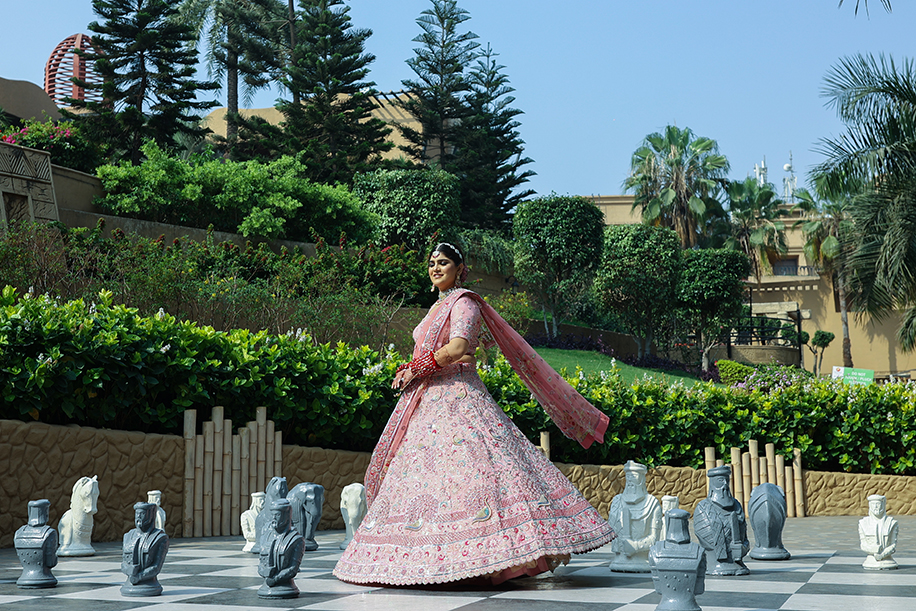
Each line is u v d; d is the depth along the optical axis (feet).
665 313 74.28
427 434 11.11
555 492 10.94
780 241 117.39
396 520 10.68
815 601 9.57
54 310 18.65
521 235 66.54
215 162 53.26
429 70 96.17
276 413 21.88
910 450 31.24
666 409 29.22
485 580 10.59
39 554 11.03
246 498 20.70
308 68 85.30
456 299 11.76
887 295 42.34
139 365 18.89
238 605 9.32
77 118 70.38
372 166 84.28
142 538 10.32
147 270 34.14
